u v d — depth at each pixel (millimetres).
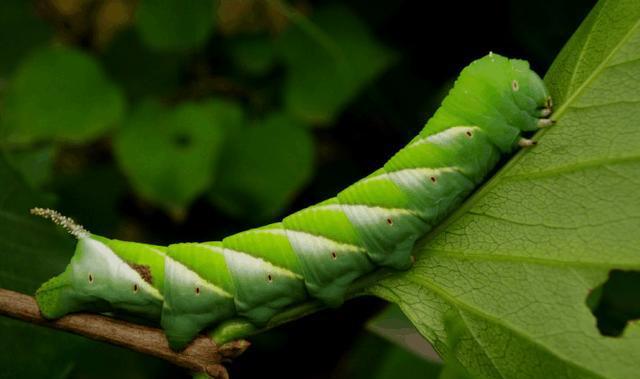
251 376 388
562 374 267
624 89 271
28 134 342
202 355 282
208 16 354
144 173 343
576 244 271
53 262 298
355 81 357
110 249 287
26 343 292
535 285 272
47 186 360
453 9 367
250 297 285
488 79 281
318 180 383
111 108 345
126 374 344
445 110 286
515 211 276
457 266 279
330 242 283
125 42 365
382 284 284
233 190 355
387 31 372
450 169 283
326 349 387
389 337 308
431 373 327
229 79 366
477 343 273
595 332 267
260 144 355
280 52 359
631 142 270
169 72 364
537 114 277
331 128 383
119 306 286
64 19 392
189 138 345
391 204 281
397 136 380
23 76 345
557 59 281
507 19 366
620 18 272
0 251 295
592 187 271
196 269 285
